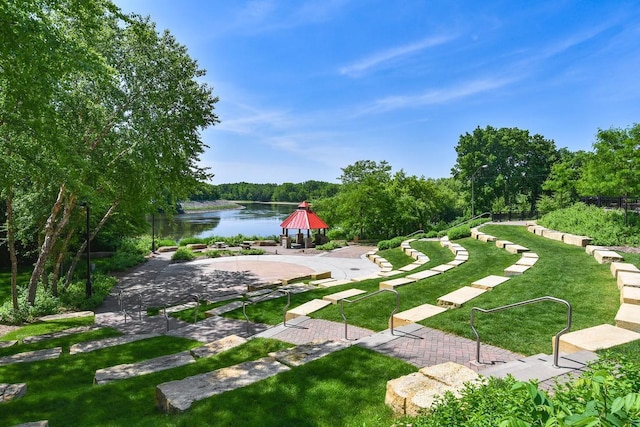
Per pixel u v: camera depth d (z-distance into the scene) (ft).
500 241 62.49
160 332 38.81
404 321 29.68
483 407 9.35
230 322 39.55
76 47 30.50
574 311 28.09
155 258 93.97
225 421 16.06
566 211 77.30
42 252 49.73
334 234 134.31
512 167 196.34
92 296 54.75
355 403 17.31
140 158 48.55
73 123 43.91
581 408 7.75
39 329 41.22
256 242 117.39
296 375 20.21
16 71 28.68
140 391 20.81
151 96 49.60
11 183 36.45
